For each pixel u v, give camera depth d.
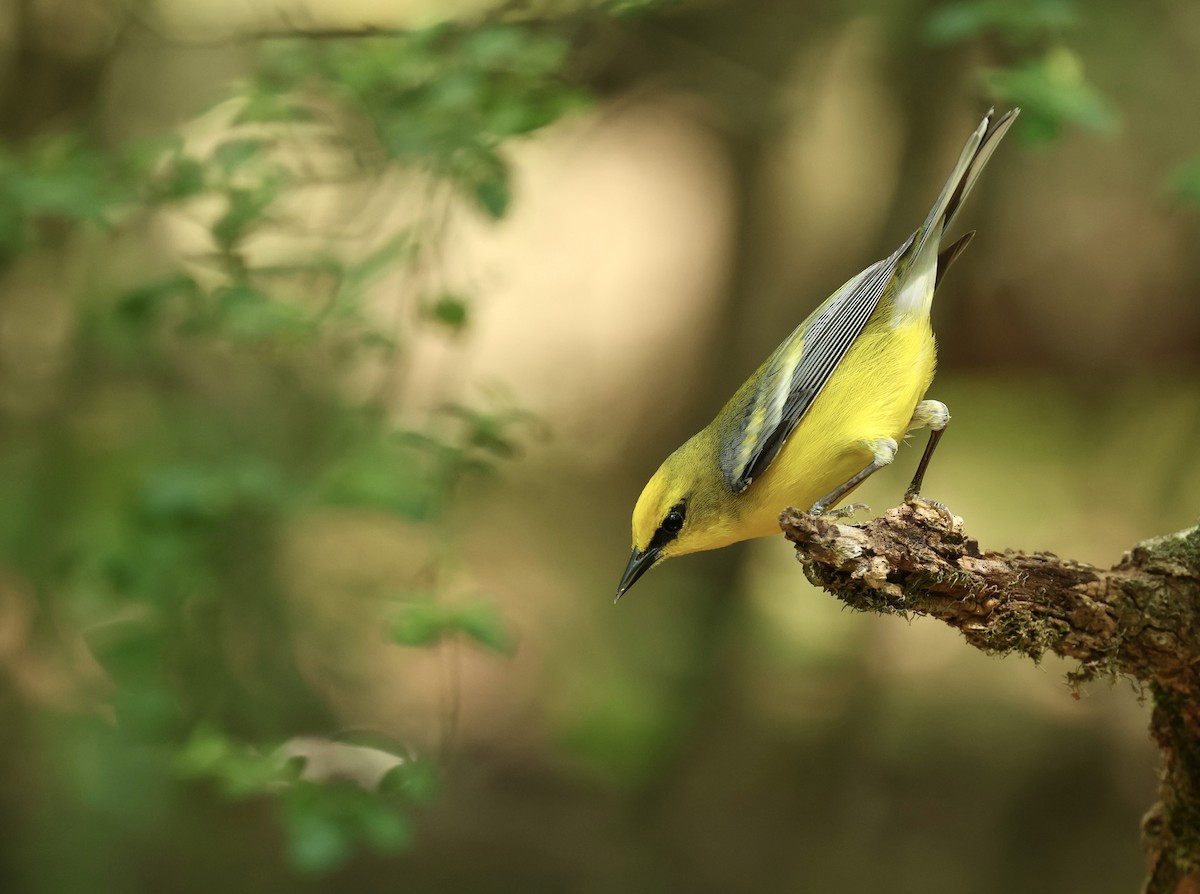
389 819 7.86
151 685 8.35
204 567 8.49
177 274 8.52
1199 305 16.17
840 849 14.30
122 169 8.69
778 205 16.92
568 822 14.88
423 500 8.02
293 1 11.45
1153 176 14.95
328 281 9.28
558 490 19.61
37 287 11.72
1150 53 13.20
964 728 15.70
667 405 19.88
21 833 12.28
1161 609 5.43
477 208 8.39
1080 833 14.59
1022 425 17.42
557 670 16.69
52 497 11.14
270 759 8.08
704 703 14.70
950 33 8.20
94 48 12.20
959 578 5.39
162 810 11.88
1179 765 5.89
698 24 13.88
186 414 11.05
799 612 16.17
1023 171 14.66
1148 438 16.73
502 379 19.58
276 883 13.48
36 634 11.43
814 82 14.70
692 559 16.12
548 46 8.53
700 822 14.35
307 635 13.20
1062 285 16.69
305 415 10.92
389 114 8.46
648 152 19.69
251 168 8.61
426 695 16.45
